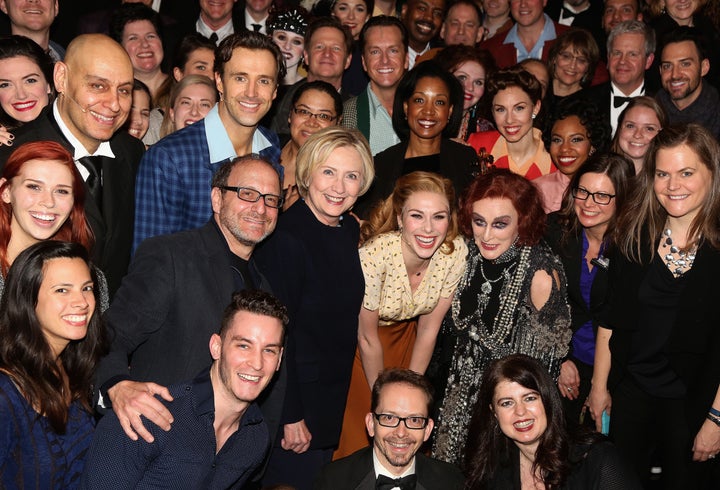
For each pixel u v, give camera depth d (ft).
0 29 18.97
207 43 19.15
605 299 14.06
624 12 22.99
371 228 13.80
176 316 11.16
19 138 12.75
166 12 23.08
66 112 12.82
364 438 14.85
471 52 18.90
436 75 16.20
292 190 15.62
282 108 19.03
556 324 13.46
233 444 10.73
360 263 13.39
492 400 11.92
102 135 12.87
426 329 14.43
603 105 20.49
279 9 21.54
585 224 14.06
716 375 12.92
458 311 13.93
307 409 13.26
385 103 18.76
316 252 12.91
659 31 22.27
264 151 14.42
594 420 14.69
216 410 10.30
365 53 18.62
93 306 10.30
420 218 13.08
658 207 13.11
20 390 9.73
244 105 13.46
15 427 9.64
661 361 13.55
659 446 14.16
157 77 20.63
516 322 13.51
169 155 13.24
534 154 17.69
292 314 12.67
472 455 12.29
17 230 11.17
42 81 14.38
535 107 17.43
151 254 11.18
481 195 13.24
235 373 10.10
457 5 22.85
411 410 11.68
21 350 9.87
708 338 12.96
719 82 20.59
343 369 13.55
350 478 12.18
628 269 13.43
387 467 12.12
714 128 19.49
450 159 16.30
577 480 11.66
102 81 12.60
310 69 19.40
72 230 11.52
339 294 13.09
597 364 14.47
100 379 10.52
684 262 12.96
